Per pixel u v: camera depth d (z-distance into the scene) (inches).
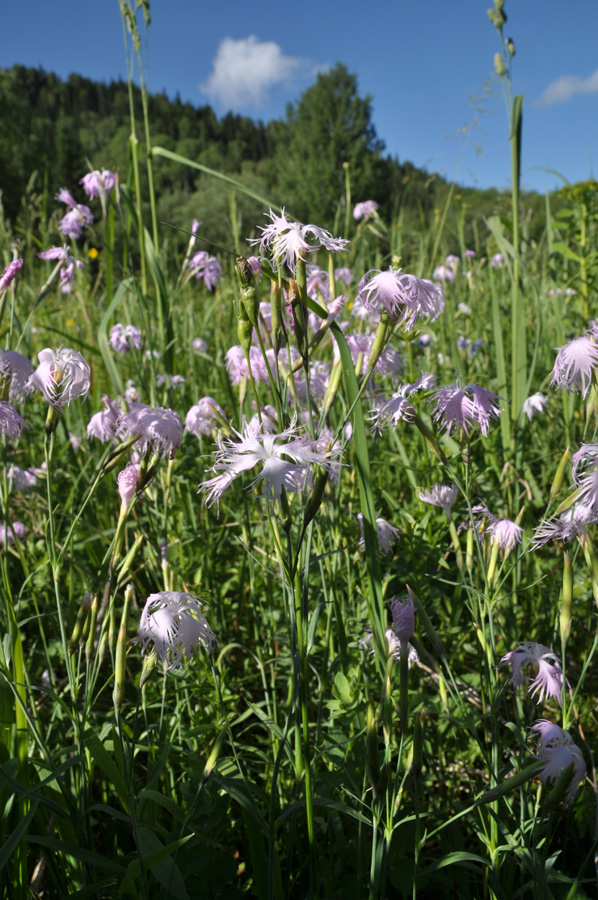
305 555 15.5
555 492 15.7
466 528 19.5
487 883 16.1
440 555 19.8
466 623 23.0
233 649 24.0
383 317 14.9
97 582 15.7
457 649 21.6
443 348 32.5
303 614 15.5
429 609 19.3
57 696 15.0
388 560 20.9
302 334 14.6
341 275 42.4
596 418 15.6
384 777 13.6
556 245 36.7
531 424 31.8
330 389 16.0
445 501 19.1
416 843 13.9
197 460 25.0
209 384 39.6
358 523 20.0
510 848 14.6
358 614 20.6
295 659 14.2
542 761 13.3
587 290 36.3
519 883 16.4
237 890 15.8
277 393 14.1
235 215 41.4
